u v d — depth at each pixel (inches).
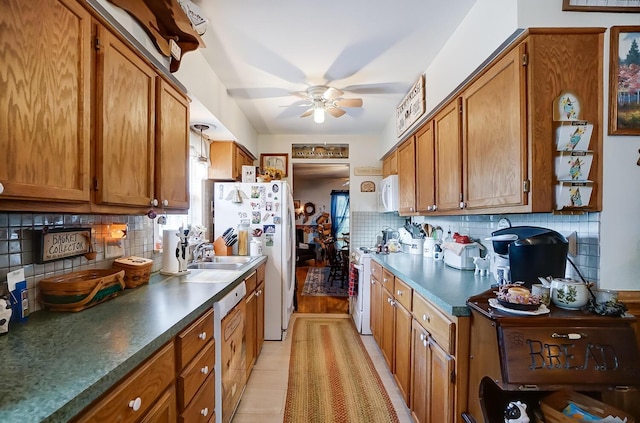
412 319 76.4
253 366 102.6
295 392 88.8
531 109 55.2
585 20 55.4
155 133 63.8
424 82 100.6
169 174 69.3
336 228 346.3
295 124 160.7
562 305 49.3
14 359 33.7
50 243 51.3
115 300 57.3
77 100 42.8
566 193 54.8
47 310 50.3
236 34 80.0
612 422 44.6
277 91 116.2
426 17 73.2
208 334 59.4
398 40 82.9
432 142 100.3
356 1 67.8
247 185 127.2
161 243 90.0
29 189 35.3
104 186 47.5
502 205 62.5
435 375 61.4
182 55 69.5
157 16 59.9
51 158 38.4
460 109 80.0
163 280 75.0
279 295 126.3
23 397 26.8
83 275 58.2
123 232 70.2
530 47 55.2
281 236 126.5
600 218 55.4
